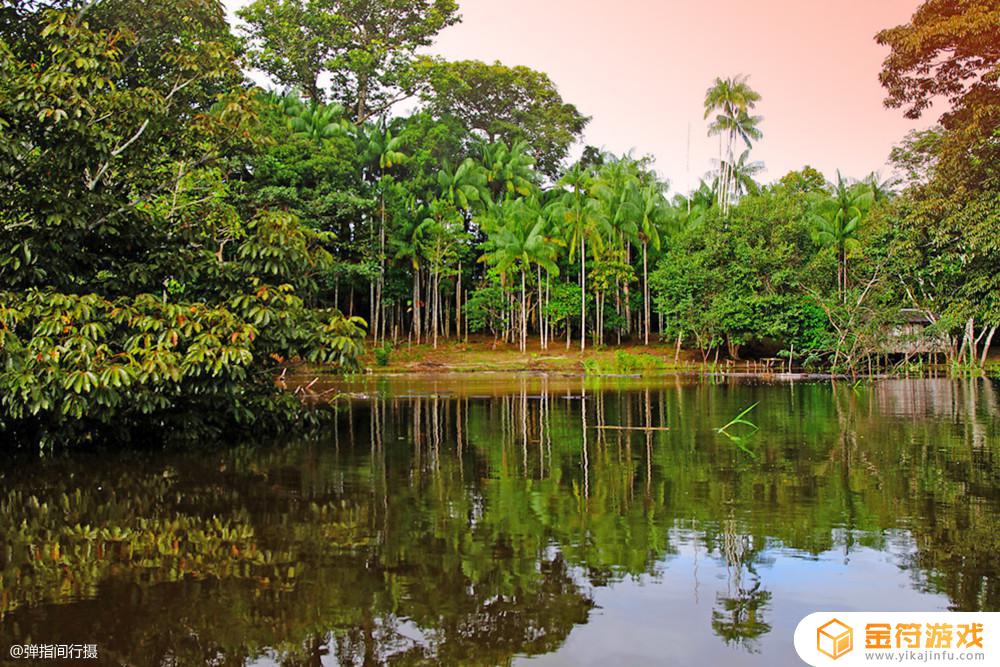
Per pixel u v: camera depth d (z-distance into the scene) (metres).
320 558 4.86
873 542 5.09
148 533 5.46
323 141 37.44
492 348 44.22
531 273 44.12
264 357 11.12
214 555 4.94
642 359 35.81
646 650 3.52
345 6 42.72
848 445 9.46
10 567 4.72
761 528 5.48
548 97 51.44
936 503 6.16
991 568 4.54
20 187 9.76
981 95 17.67
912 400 16.55
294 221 10.77
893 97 18.92
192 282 11.10
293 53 41.19
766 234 36.91
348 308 46.56
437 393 21.06
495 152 47.16
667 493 6.70
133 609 4.06
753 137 43.09
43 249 9.52
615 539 5.25
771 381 26.42
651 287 44.75
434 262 42.16
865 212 37.91
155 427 10.63
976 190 17.48
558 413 14.54
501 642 3.61
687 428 11.67
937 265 18.86
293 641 3.67
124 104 10.05
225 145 12.35
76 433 9.66
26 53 11.24
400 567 4.69
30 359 8.32
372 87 45.88
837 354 28.91
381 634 3.73
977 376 27.02
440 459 8.78
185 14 12.23
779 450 9.12
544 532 5.44
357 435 11.15
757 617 3.88
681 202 48.59
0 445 9.77
